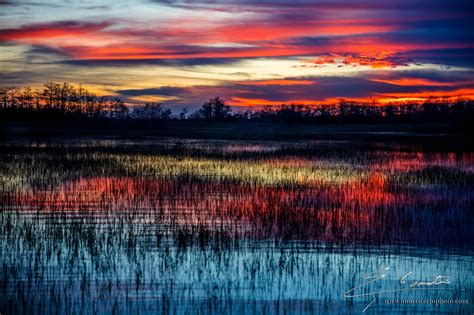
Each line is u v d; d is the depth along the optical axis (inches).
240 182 865.5
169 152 1384.1
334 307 364.5
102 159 1174.3
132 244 493.7
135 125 4020.7
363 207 669.9
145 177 914.1
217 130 3548.2
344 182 876.6
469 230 551.2
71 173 943.7
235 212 634.2
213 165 1095.0
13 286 391.5
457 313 356.5
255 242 507.2
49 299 371.2
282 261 450.3
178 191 775.7
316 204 687.7
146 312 353.1
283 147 1648.6
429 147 1713.8
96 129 3277.6
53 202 682.2
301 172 994.1
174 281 406.3
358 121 5428.2
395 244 502.0
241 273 423.8
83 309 356.8
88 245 489.1
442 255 469.1
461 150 1587.1
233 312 355.6
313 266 440.5
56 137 2142.0
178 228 556.1
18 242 495.2
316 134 2903.5
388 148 1641.2
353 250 482.9
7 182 831.7
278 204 682.2
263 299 375.2
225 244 498.0
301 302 372.8
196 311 355.9
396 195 760.3
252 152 1418.6
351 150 1526.8
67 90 3988.7
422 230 552.4
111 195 736.3
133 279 409.4
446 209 659.4
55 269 425.7
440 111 5128.0
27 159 1136.8
